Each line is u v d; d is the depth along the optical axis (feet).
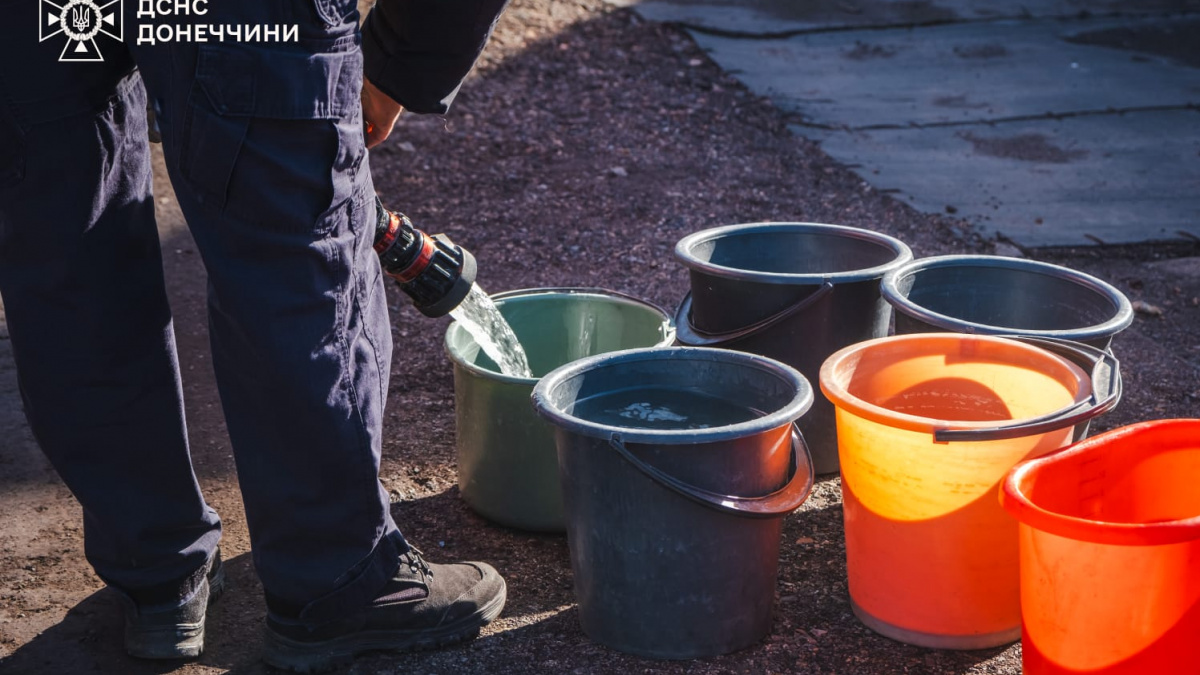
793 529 8.27
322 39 5.36
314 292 5.68
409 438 9.73
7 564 7.80
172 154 5.48
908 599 6.79
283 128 5.35
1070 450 6.04
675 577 6.56
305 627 6.56
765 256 9.36
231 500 8.65
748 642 6.91
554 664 6.77
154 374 6.48
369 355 6.10
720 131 18.75
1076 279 8.13
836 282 8.04
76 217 5.96
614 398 7.34
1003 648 6.88
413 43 6.52
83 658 6.86
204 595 7.01
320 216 5.57
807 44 23.94
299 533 6.23
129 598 6.78
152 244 6.42
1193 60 23.06
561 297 9.33
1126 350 11.47
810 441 8.73
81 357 6.23
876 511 6.73
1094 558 5.50
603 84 20.54
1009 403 7.22
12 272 6.08
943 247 14.29
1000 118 19.67
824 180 16.75
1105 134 18.86
